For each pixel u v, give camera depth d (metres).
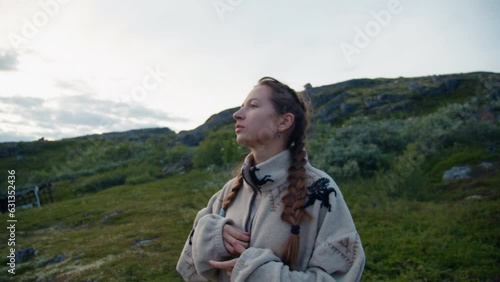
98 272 8.09
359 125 18.69
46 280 8.47
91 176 28.39
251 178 1.84
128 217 14.20
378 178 12.45
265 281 1.57
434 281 6.12
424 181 11.80
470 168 12.98
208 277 1.86
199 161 23.22
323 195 1.75
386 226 8.91
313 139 17.36
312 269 1.66
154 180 23.89
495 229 7.96
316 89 41.66
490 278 6.13
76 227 14.61
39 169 37.41
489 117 17.98
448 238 7.73
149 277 7.45
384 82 41.69
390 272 6.62
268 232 1.74
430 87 31.66
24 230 15.21
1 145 46.44
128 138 49.16
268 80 1.93
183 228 11.10
